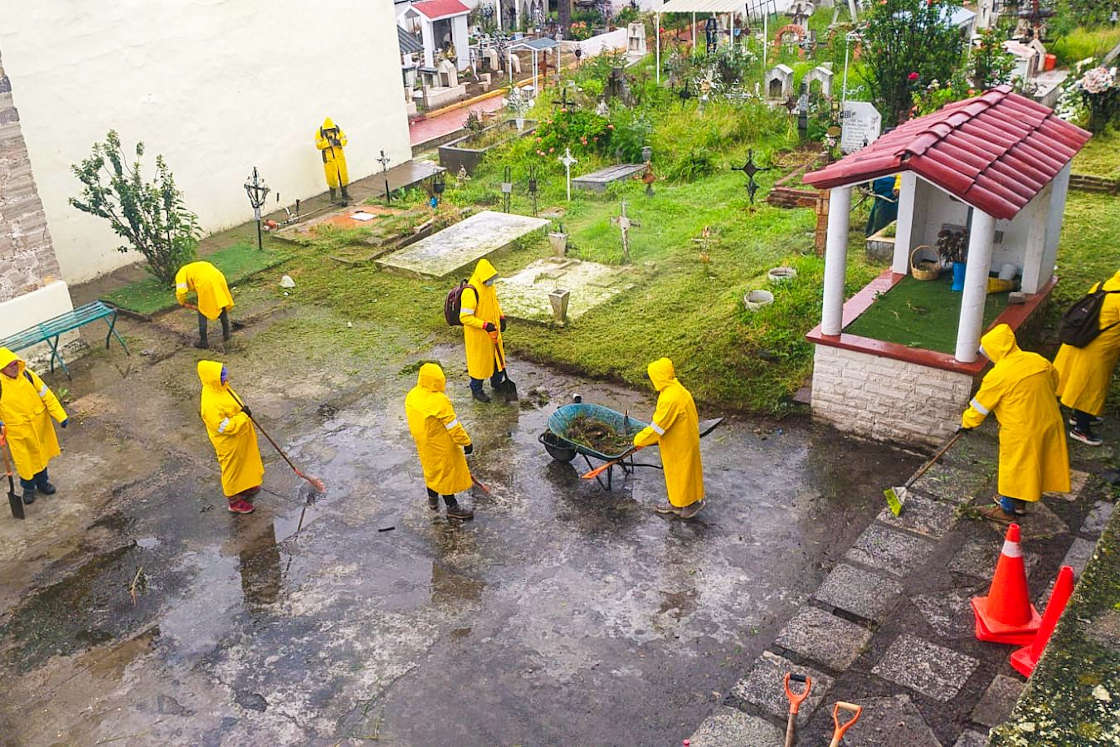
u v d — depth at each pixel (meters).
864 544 8.48
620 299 14.20
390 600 8.55
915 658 7.08
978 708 6.55
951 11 19.19
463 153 21.03
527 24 37.69
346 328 14.22
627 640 7.83
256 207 16.94
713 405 11.39
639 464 10.28
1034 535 8.28
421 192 19.86
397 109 21.98
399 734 7.09
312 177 20.31
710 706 7.11
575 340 13.16
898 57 18.95
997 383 8.14
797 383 11.45
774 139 20.47
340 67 20.34
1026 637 7.06
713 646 7.69
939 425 10.01
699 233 16.09
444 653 7.86
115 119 16.58
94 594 8.97
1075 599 3.91
